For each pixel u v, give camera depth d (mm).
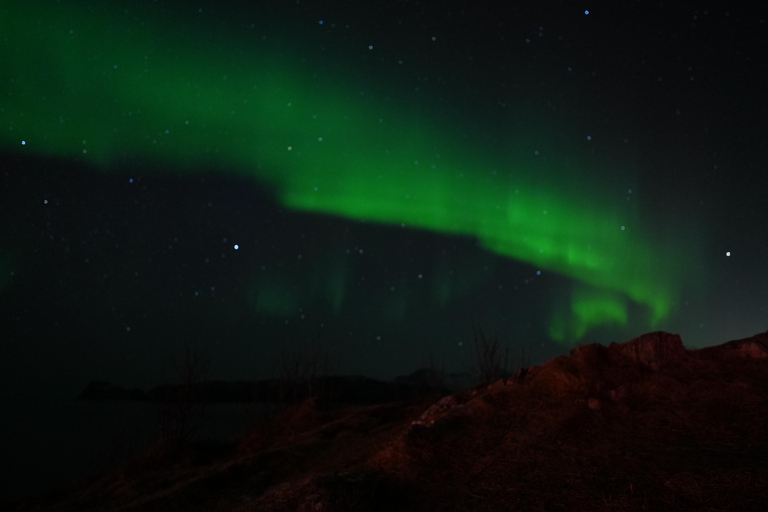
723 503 2844
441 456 4566
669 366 5633
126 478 8305
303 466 6379
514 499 3525
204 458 9062
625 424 4465
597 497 3258
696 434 4043
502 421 5102
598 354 6082
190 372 10266
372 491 4059
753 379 4914
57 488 8625
